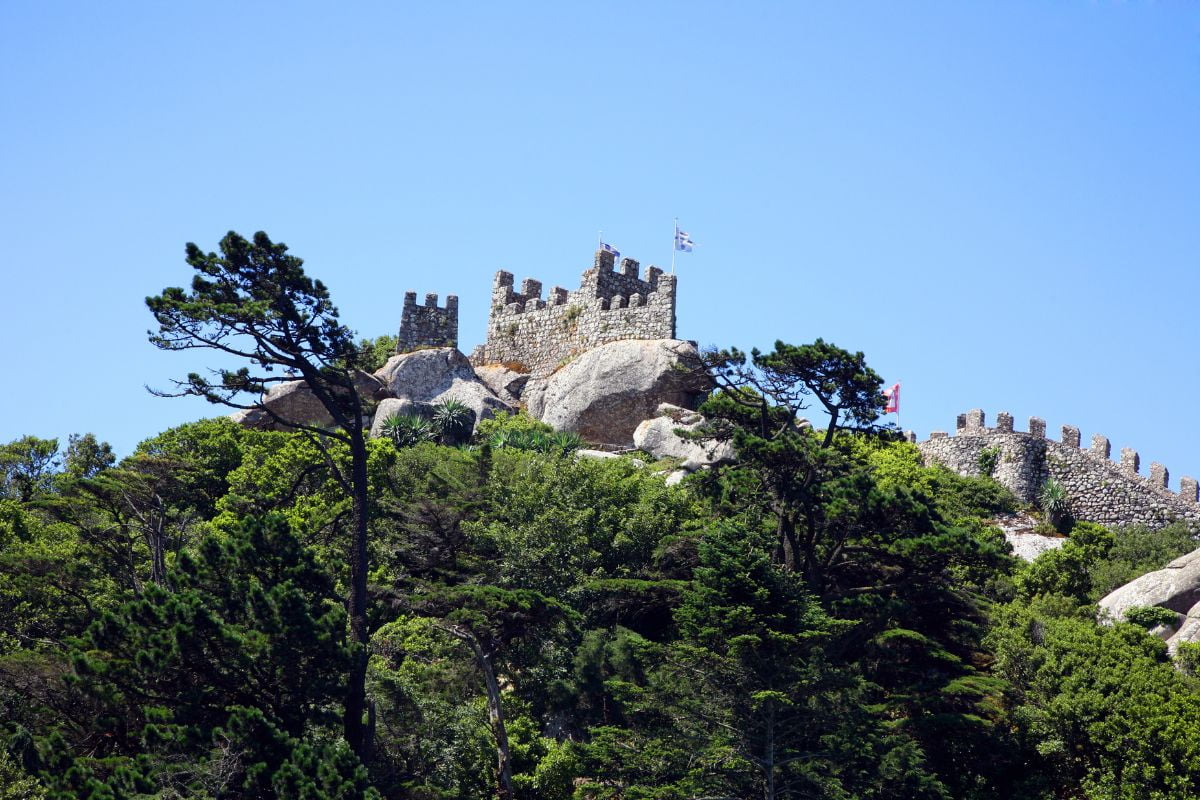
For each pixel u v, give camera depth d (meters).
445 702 112.75
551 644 123.62
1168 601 144.25
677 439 187.88
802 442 123.12
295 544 107.69
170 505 154.50
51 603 122.50
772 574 110.44
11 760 93.56
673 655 108.88
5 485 189.62
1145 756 115.06
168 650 96.88
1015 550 187.12
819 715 106.38
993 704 121.56
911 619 125.56
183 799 89.69
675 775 107.44
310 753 93.69
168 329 106.88
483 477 155.00
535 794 110.81
